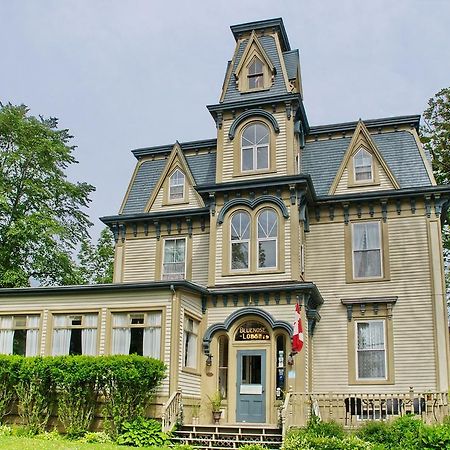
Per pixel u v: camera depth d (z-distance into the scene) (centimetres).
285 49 2705
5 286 3331
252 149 2388
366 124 2544
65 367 1925
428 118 3428
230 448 1720
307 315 2162
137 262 2619
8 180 3450
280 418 1859
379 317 2244
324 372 2234
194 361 2133
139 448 1606
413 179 2366
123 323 2080
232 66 2545
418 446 1567
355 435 1694
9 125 3466
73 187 3669
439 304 2183
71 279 3609
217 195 2355
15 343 2192
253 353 2131
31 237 3369
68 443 1641
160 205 2664
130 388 1862
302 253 2291
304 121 2528
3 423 2005
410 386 2133
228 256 2275
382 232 2328
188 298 2114
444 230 3328
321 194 2434
